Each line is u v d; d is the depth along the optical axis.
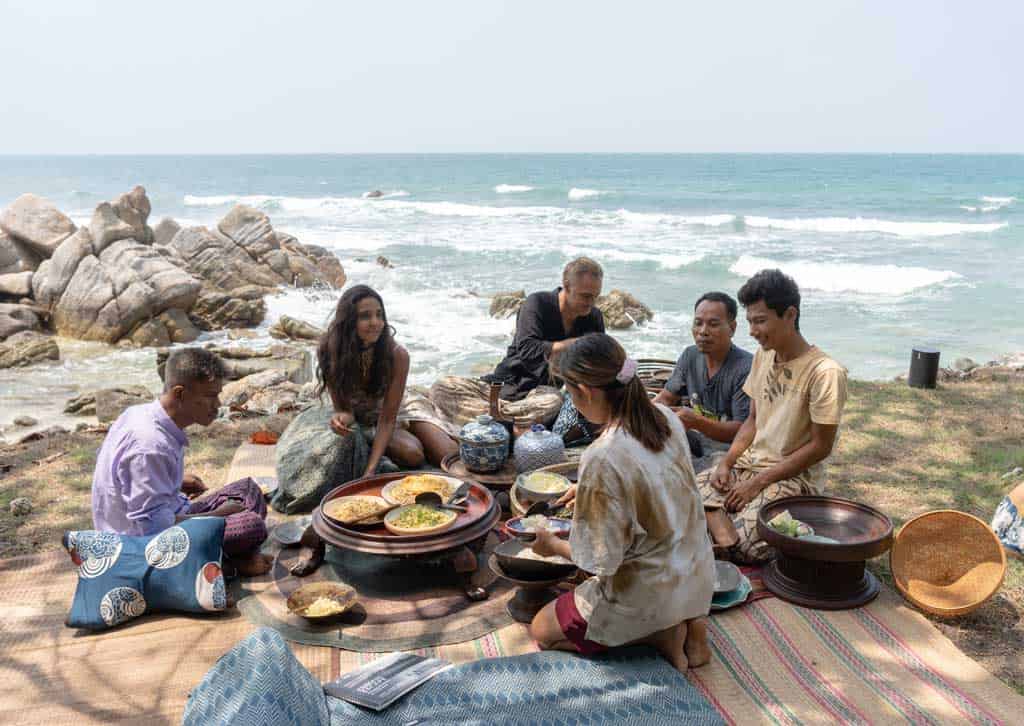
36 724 2.86
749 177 82.75
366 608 3.66
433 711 2.74
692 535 2.94
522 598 3.59
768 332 3.86
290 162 182.25
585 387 2.79
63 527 4.70
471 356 13.84
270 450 5.88
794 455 3.90
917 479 5.45
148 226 19.00
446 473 4.38
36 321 16.34
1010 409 7.06
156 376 13.24
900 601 3.69
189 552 3.55
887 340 15.09
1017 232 32.59
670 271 23.86
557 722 2.70
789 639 3.36
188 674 3.15
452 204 50.91
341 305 4.55
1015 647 3.39
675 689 2.88
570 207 49.47
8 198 71.12
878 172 93.88
